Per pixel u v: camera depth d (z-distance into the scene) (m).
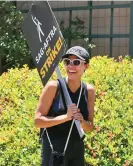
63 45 4.27
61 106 4.25
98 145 5.36
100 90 6.57
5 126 6.05
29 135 5.72
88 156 5.30
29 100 6.41
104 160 5.23
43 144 4.36
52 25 4.38
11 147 5.65
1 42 10.24
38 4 4.52
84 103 4.33
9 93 6.88
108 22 11.29
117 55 11.21
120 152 5.34
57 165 4.28
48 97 4.26
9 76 7.45
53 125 4.21
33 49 4.63
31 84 7.07
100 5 11.16
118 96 6.47
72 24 11.45
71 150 4.30
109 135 5.49
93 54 11.39
